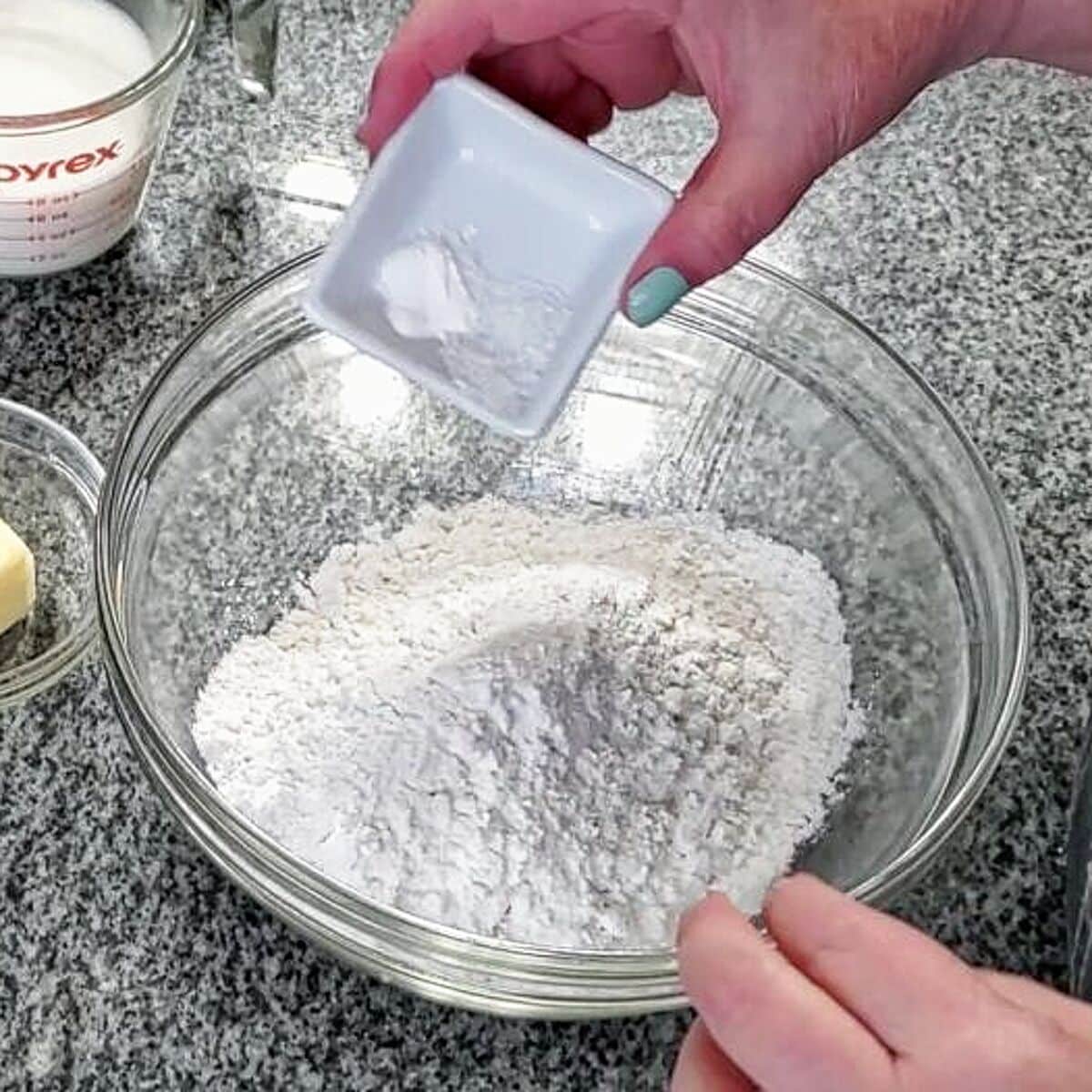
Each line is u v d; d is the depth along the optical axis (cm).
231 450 86
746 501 88
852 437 89
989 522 81
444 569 83
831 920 61
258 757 75
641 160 102
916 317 96
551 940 72
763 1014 59
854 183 101
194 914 74
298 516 85
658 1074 73
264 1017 72
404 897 72
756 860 75
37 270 90
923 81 79
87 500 84
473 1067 72
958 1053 58
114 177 87
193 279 92
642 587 82
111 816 76
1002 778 81
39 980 72
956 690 80
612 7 74
